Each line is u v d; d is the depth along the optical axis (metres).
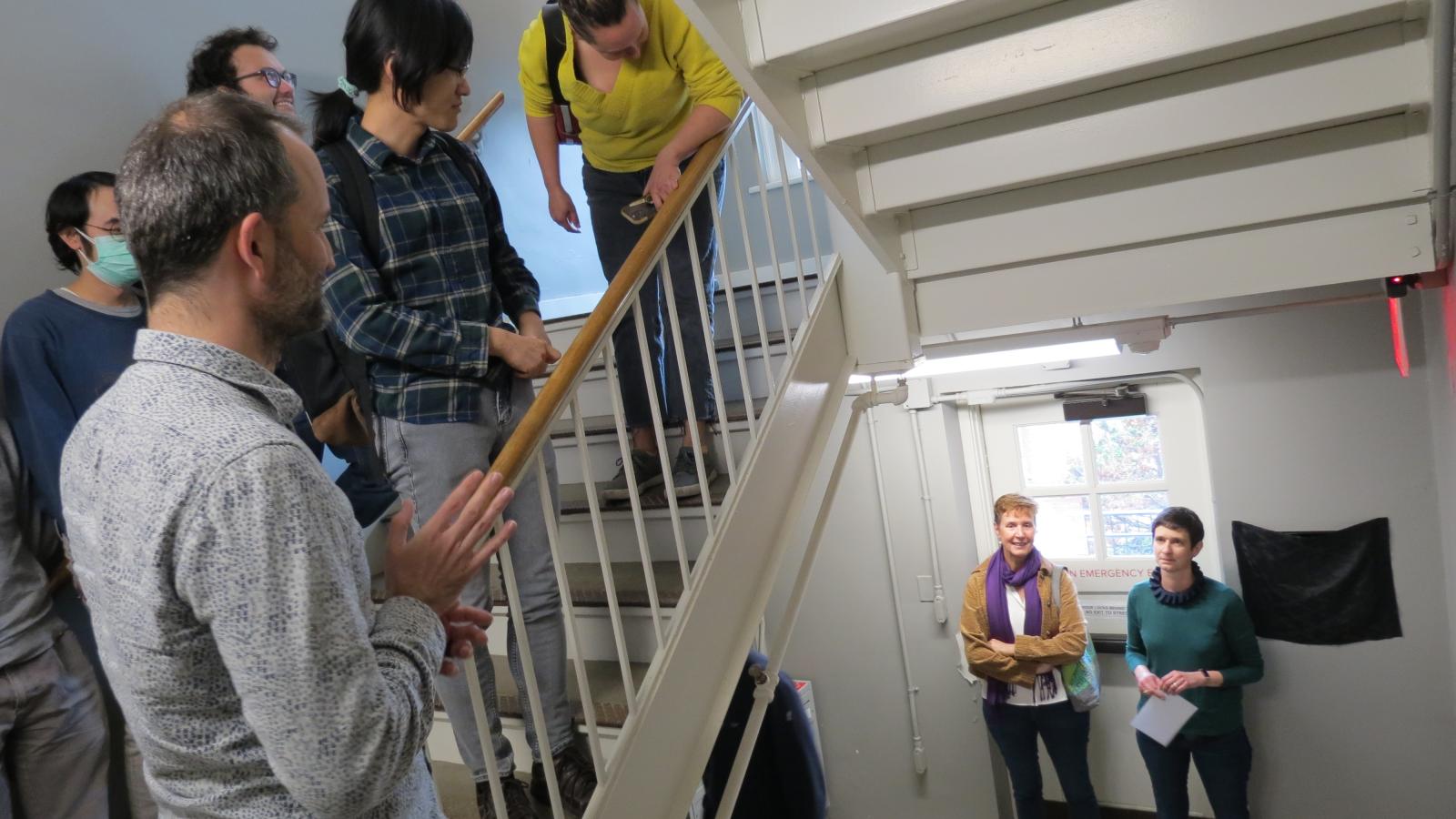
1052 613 3.46
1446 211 1.81
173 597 0.76
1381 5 1.45
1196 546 3.26
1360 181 1.82
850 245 2.38
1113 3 1.57
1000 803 3.85
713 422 2.45
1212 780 3.30
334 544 0.80
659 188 1.96
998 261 2.13
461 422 1.59
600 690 1.93
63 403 1.67
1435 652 3.18
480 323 1.60
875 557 3.83
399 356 1.52
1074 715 3.48
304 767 0.75
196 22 2.40
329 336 1.70
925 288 2.35
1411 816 3.28
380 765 0.78
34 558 1.73
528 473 1.69
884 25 1.51
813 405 2.22
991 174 1.87
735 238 3.55
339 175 1.54
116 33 2.21
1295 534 3.28
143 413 0.79
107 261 1.71
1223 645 3.25
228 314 0.85
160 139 0.82
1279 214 1.88
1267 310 3.09
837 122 1.77
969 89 1.67
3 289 1.96
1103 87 1.76
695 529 2.27
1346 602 3.25
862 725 3.92
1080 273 2.16
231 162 0.81
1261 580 3.35
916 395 3.72
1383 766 3.29
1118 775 3.87
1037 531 3.95
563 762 1.69
